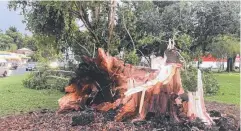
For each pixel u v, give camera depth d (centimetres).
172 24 1507
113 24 928
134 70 638
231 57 2847
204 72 1273
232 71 3042
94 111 653
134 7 1262
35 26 1027
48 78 1348
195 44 1750
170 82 568
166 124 552
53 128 586
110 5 922
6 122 654
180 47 1056
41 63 1325
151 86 568
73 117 598
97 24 971
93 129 565
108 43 939
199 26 1727
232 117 649
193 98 591
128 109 577
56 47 1107
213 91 1245
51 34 1053
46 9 951
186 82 827
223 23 1764
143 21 1312
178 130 536
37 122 636
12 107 881
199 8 1694
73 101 688
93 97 682
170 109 573
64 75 1214
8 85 1505
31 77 1431
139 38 1139
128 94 575
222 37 1995
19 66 3534
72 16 988
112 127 559
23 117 697
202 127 552
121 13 1034
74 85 688
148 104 572
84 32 1018
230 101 1054
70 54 1101
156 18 1373
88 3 916
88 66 657
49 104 935
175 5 1591
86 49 950
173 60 582
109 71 640
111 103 637
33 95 1155
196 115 583
